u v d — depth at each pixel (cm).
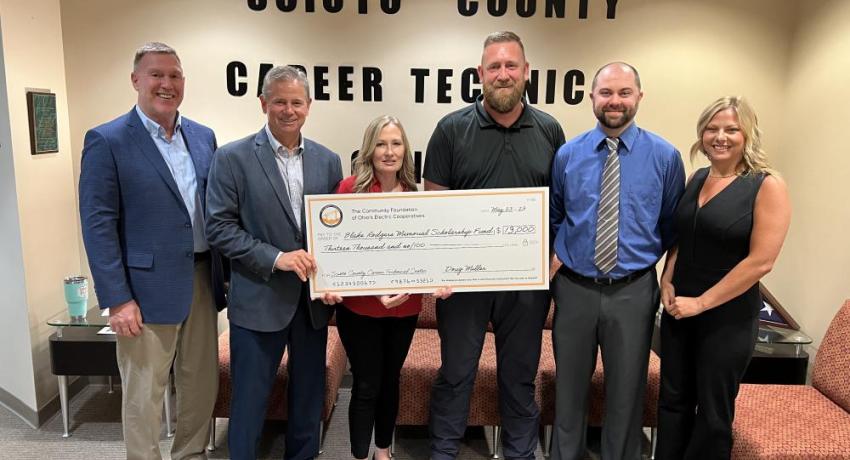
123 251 202
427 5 298
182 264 206
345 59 303
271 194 203
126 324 199
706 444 205
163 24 297
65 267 299
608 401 218
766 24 300
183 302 207
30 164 271
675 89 305
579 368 218
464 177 216
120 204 201
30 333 272
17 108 262
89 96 301
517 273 213
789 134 301
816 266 278
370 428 227
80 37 296
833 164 266
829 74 269
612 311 208
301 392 224
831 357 231
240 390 213
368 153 212
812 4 281
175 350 217
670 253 219
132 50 299
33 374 275
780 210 185
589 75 304
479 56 303
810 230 283
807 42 286
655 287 212
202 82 303
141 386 209
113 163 196
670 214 213
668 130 309
